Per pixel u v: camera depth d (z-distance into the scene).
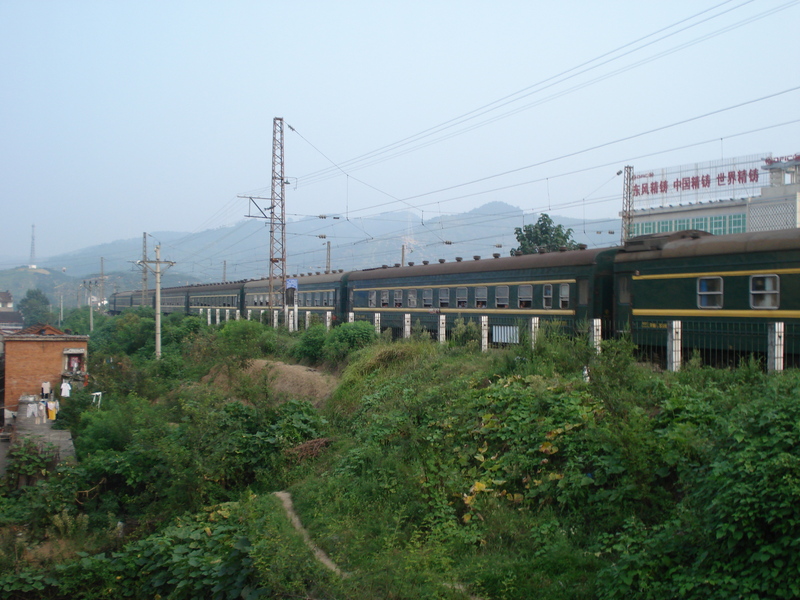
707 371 11.99
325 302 34.97
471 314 23.77
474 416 12.02
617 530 7.97
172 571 10.12
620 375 10.74
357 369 18.94
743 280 14.78
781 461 6.14
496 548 8.43
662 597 6.28
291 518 11.21
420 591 7.59
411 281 27.47
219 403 15.94
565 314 19.66
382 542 9.16
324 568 8.59
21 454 17.31
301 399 18.20
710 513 6.58
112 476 15.31
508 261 22.25
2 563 11.50
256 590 8.52
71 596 10.82
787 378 9.86
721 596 5.85
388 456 12.01
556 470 9.57
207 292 53.56
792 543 5.71
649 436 8.60
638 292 17.42
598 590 6.80
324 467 13.49
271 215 36.84
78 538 13.09
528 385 12.50
